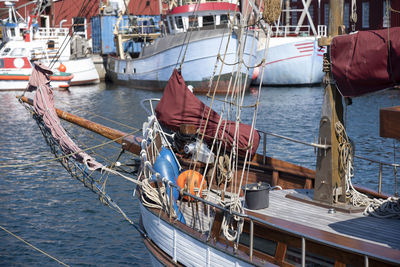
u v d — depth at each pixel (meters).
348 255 7.09
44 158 23.02
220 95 45.50
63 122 31.30
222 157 11.39
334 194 9.19
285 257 7.90
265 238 8.17
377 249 7.08
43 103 13.54
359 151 23.50
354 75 8.38
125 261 12.71
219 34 43.91
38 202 16.86
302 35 53.66
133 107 39.12
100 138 26.38
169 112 11.38
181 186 10.48
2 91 54.44
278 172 11.40
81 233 14.35
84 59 59.53
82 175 13.95
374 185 18.08
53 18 70.75
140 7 68.56
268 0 9.03
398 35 7.84
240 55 9.41
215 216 8.89
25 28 57.44
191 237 8.77
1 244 13.66
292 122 31.17
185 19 47.84
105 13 65.75
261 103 40.59
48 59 56.59
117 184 18.53
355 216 8.73
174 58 48.28
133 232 14.43
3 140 27.22
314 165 20.98
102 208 16.23
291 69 52.12
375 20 55.66
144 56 52.72
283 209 9.12
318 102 40.41
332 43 8.70
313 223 8.40
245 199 9.20
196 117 11.38
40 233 14.35
